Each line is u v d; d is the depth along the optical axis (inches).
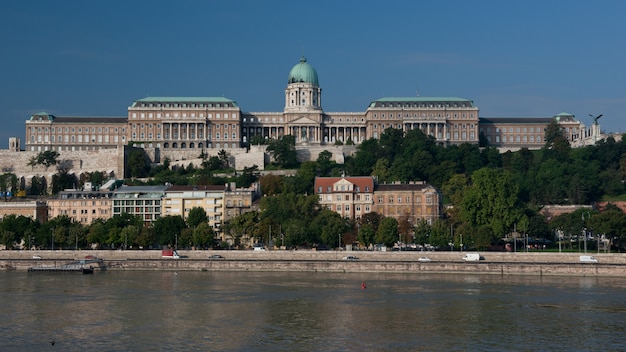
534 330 7450.8
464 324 7701.8
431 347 6811.0
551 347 6825.8
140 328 7524.6
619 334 7283.5
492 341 7022.6
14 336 7204.7
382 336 7190.0
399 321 7829.7
